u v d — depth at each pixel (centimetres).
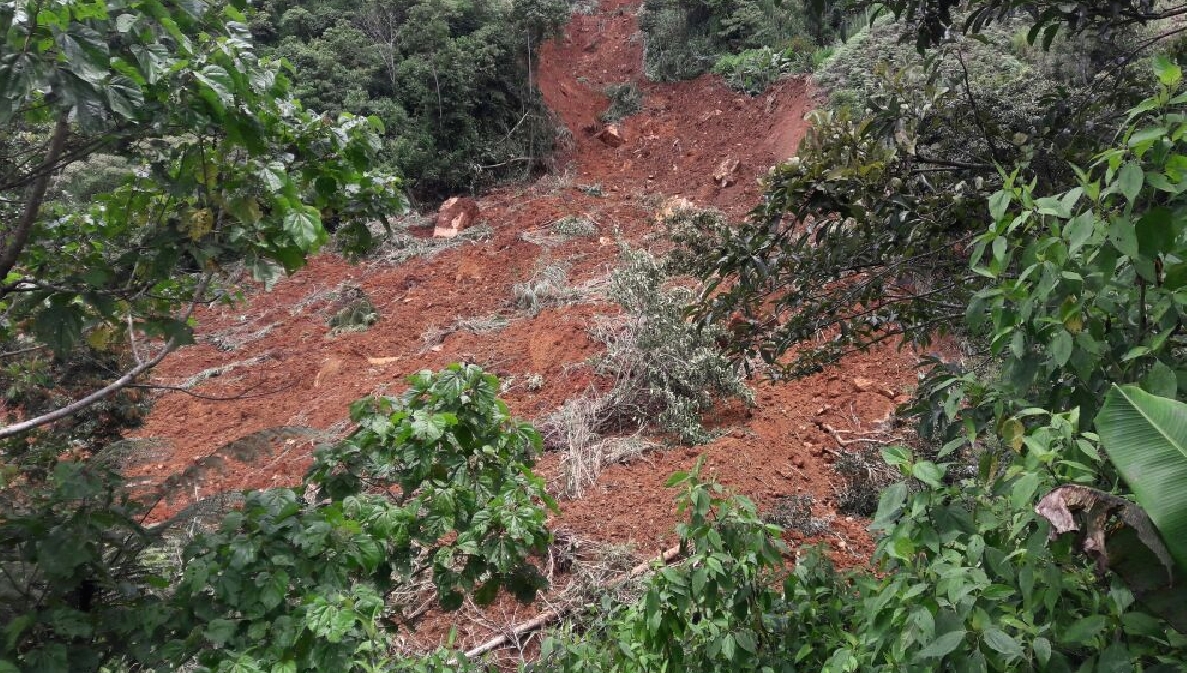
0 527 227
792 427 612
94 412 477
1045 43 308
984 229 282
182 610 238
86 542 227
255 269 279
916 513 194
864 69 1177
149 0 221
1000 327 195
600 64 1953
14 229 302
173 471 681
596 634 349
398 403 295
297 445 691
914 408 284
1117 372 189
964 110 301
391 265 1201
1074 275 176
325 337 975
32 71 193
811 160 283
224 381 884
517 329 880
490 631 404
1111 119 292
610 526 480
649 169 1534
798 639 247
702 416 637
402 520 266
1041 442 181
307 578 240
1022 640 175
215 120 248
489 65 1512
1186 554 141
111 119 237
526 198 1411
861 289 323
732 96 1586
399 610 322
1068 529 154
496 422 297
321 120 312
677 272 337
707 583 241
